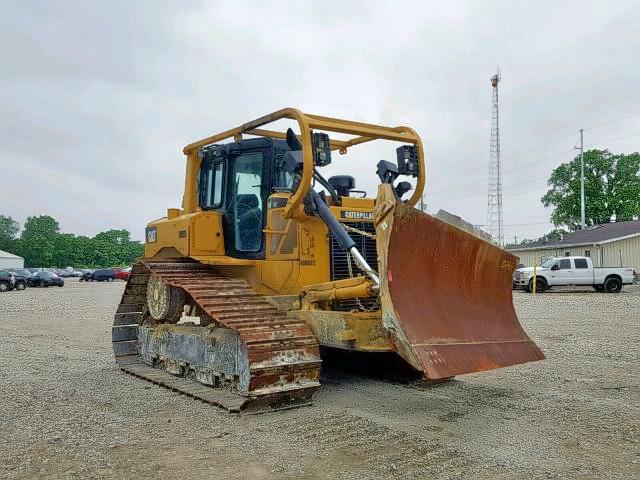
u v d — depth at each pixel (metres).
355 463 4.37
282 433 5.14
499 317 6.09
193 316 8.03
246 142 7.41
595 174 55.91
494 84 50.62
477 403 6.16
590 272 26.83
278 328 5.96
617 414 5.68
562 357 9.05
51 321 15.73
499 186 50.28
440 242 5.66
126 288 8.84
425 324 5.32
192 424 5.47
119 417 5.76
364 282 5.82
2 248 115.56
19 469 4.33
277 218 6.90
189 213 8.16
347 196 7.32
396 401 6.26
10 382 7.52
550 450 4.62
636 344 10.36
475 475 4.10
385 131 6.87
